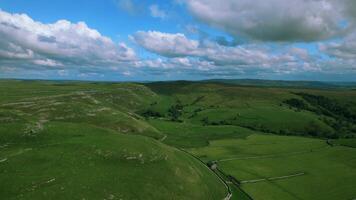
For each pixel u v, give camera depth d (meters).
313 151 159.38
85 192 62.16
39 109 146.62
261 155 145.62
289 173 122.06
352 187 110.94
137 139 93.25
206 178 94.88
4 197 56.44
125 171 74.81
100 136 90.38
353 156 152.88
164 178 78.44
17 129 87.06
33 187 60.19
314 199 98.94
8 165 67.50
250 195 95.75
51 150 76.44
